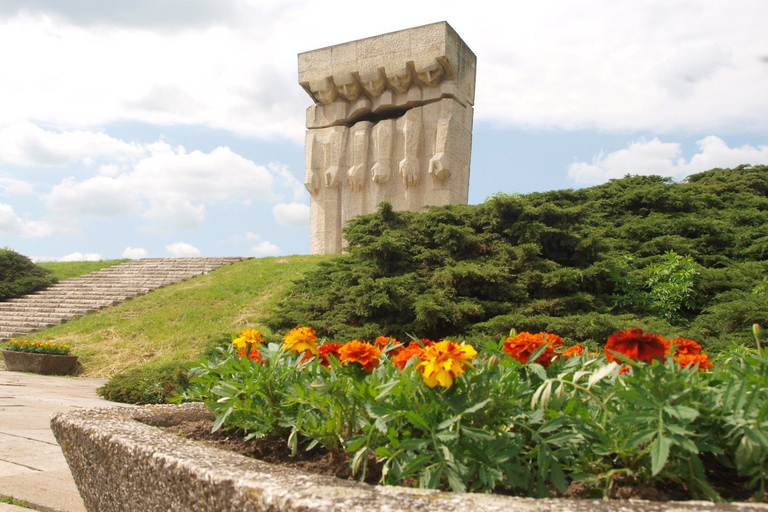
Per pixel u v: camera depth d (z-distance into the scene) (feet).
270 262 70.18
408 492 6.21
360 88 71.26
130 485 8.63
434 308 29.68
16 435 18.75
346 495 6.03
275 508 6.07
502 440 7.84
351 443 8.28
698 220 41.83
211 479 7.03
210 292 59.67
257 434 10.44
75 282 73.82
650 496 7.18
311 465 9.30
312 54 73.15
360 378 9.84
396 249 35.99
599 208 47.39
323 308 34.65
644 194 46.26
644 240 41.81
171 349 46.70
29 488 12.73
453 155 65.72
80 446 10.03
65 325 56.44
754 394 7.14
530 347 9.40
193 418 12.90
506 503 5.69
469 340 28.12
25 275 72.18
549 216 35.88
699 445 7.23
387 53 67.82
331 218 72.18
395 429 8.50
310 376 11.18
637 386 7.52
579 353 12.33
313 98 75.20
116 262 85.20
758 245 38.91
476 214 38.88
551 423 7.78
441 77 66.59
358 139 70.38
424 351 8.60
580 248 34.96
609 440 7.70
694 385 8.02
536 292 33.27
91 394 32.27
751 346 26.13
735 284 33.96
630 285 34.24
